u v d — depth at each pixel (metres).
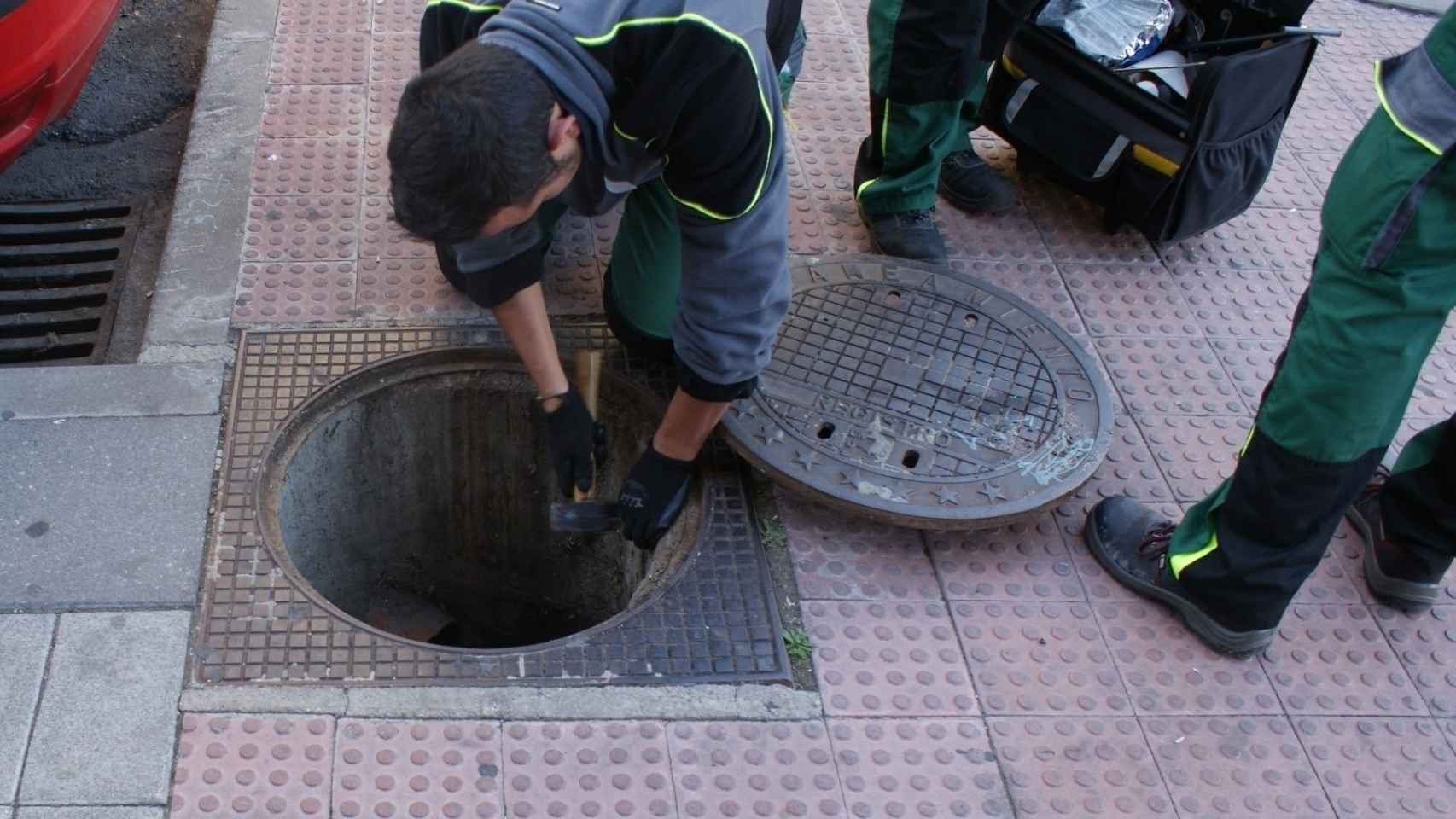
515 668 2.32
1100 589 2.63
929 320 3.07
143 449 2.58
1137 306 3.34
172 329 2.85
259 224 3.15
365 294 3.00
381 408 2.84
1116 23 3.31
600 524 2.59
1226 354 3.23
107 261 3.35
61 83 2.89
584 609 3.15
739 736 2.27
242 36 3.76
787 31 2.45
